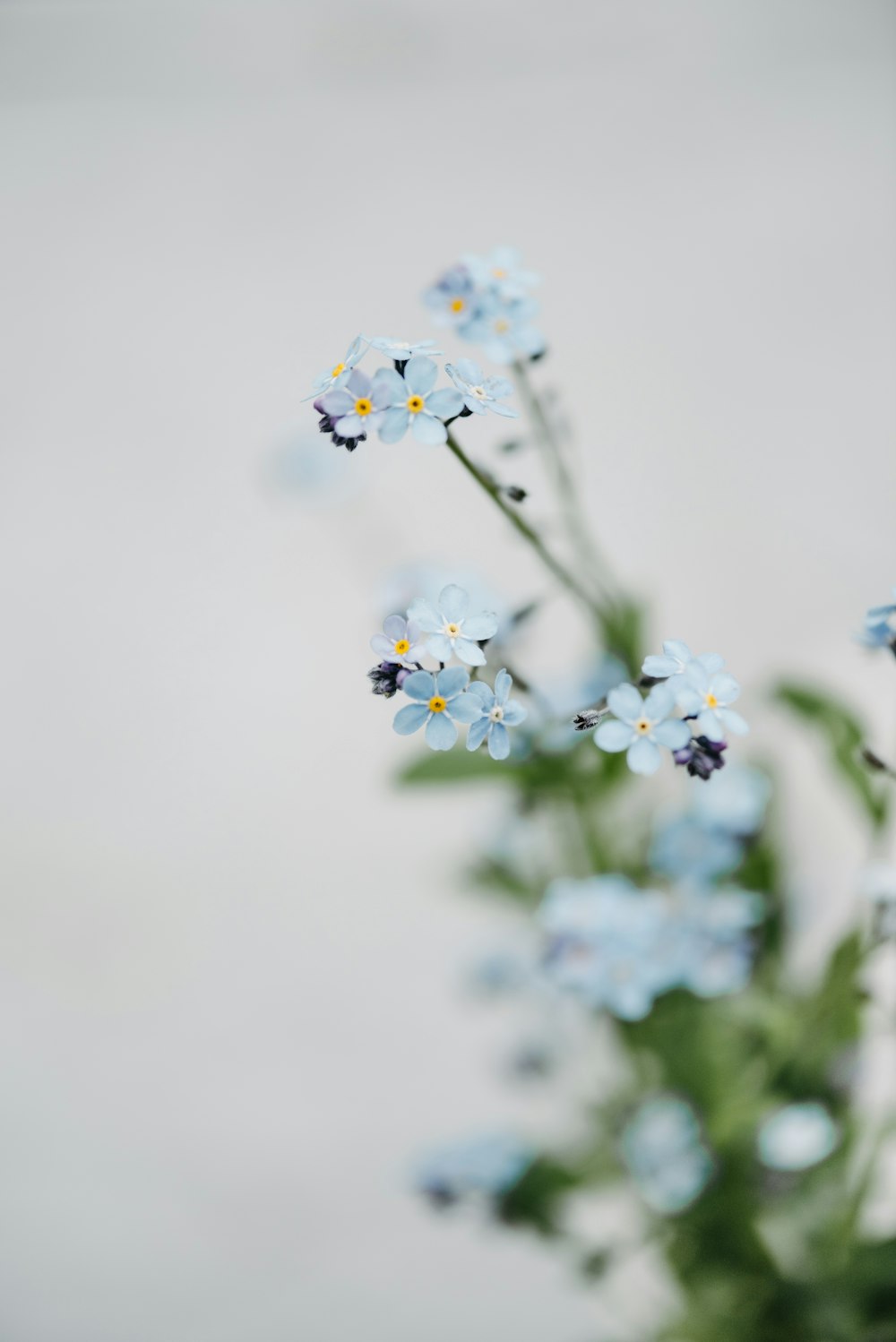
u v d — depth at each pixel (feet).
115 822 1.75
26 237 2.27
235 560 1.92
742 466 1.83
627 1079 0.94
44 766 1.81
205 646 1.87
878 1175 0.85
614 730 0.68
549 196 2.13
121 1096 1.54
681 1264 0.88
